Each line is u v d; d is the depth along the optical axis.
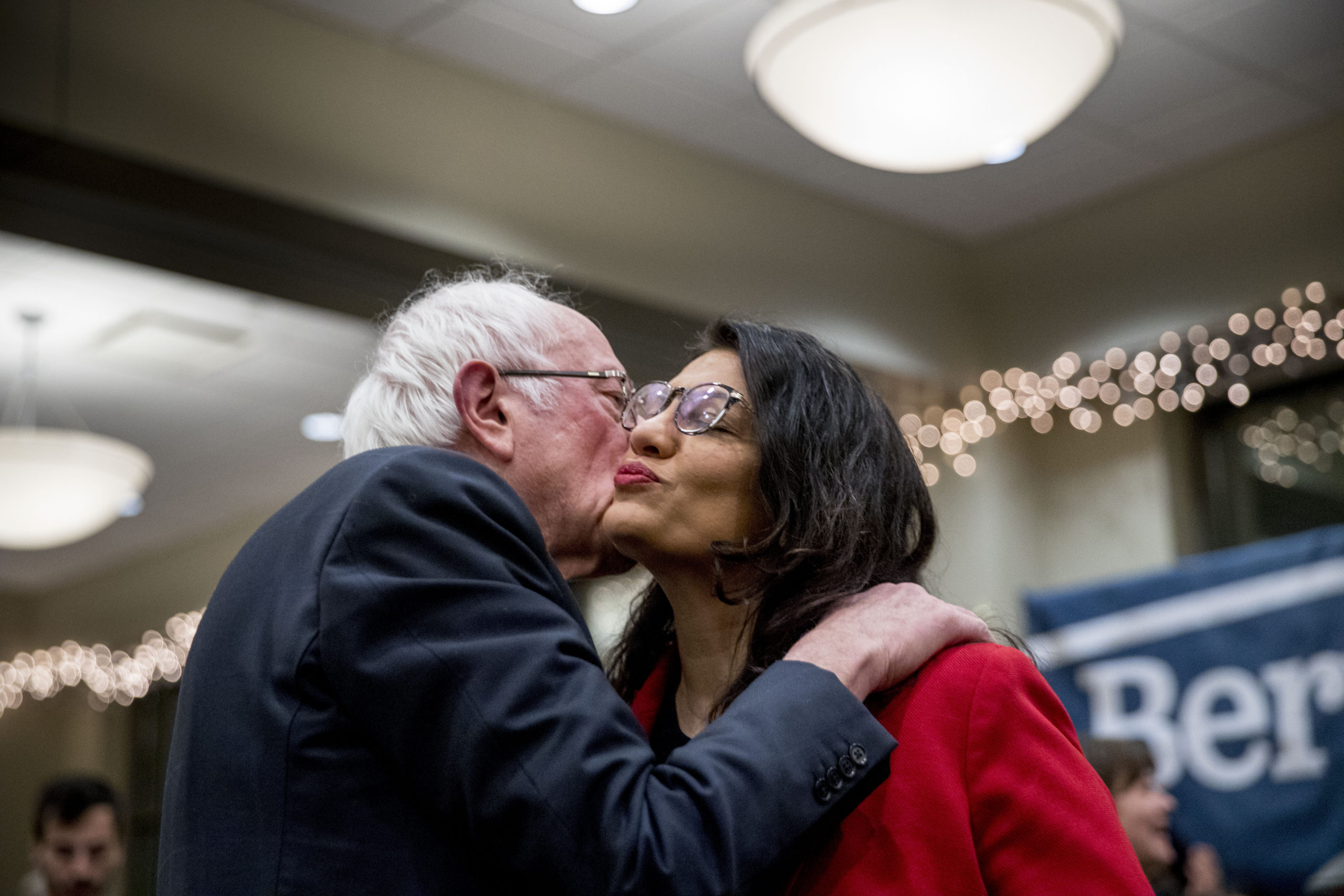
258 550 1.20
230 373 6.07
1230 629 4.43
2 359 5.78
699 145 5.08
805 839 1.05
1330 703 4.22
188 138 3.79
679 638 1.35
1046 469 6.24
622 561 1.46
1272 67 4.58
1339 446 5.51
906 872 1.09
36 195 3.84
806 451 1.26
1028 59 3.52
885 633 1.17
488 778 1.02
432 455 1.17
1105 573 5.96
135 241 4.11
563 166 4.69
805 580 1.25
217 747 1.10
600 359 1.46
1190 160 5.34
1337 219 5.00
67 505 6.18
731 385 1.31
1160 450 5.84
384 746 1.06
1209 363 5.60
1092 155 5.25
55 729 10.64
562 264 4.59
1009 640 1.36
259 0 4.02
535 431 1.39
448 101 4.41
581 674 1.08
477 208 4.41
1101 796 1.14
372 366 1.44
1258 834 4.25
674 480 1.27
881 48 3.51
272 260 4.30
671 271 4.92
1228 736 4.37
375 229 4.15
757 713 1.08
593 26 4.19
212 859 1.06
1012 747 1.14
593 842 0.99
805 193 5.50
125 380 6.14
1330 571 4.31
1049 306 5.90
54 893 3.69
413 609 1.07
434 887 1.04
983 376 6.04
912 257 5.90
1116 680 4.59
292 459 7.56
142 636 9.59
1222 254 5.33
